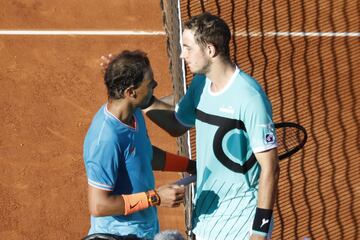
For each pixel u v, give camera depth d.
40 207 33.06
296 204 31.17
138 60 16.11
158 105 18.98
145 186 17.38
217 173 17.53
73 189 34.00
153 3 48.12
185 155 22.92
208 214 17.91
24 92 40.47
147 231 17.77
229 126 16.81
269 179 16.34
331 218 30.53
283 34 41.62
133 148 16.73
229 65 16.56
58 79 41.78
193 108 18.16
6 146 36.47
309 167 32.81
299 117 36.03
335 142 34.25
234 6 41.88
